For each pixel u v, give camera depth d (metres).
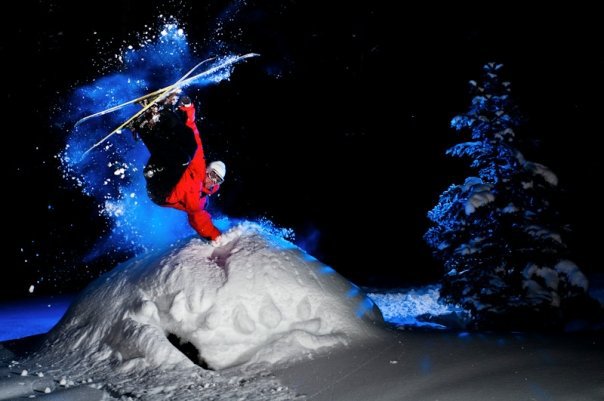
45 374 5.05
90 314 5.84
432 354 4.71
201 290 5.32
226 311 5.18
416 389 3.99
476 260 7.59
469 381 3.99
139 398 4.35
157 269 5.68
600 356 4.16
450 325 7.26
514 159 7.62
